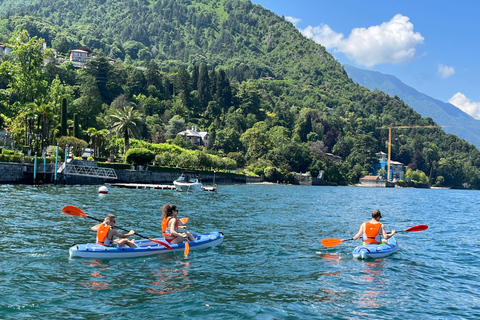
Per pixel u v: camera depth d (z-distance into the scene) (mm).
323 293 12305
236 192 68812
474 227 30656
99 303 10867
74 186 56688
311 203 50781
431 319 10516
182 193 56750
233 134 178500
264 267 15125
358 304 11445
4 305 10398
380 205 54781
